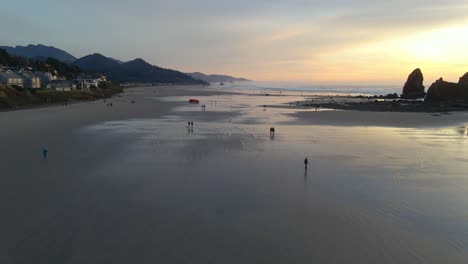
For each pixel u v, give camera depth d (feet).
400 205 65.36
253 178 80.74
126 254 45.47
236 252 46.85
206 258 45.14
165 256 45.29
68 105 283.79
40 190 69.05
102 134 135.95
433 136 144.97
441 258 46.57
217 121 187.62
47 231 51.39
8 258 43.86
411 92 467.11
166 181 76.69
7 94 256.93
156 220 56.13
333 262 45.03
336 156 105.29
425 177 84.43
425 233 53.83
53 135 131.03
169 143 120.37
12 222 54.19
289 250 47.78
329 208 63.16
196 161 95.30
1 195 65.87
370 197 69.51
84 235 50.37
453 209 63.82
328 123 184.75
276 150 112.37
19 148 106.83
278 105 317.01
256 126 169.27
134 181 76.13
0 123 162.09
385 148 118.52
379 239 51.47
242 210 61.36
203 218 57.52
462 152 113.39
